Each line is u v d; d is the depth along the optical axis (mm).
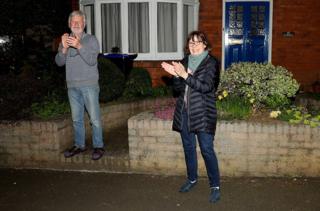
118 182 5547
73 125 6133
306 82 10367
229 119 5777
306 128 5438
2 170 6164
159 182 5508
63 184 5535
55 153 6117
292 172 5543
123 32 9789
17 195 5199
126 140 6805
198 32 4656
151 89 8906
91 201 4965
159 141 5754
